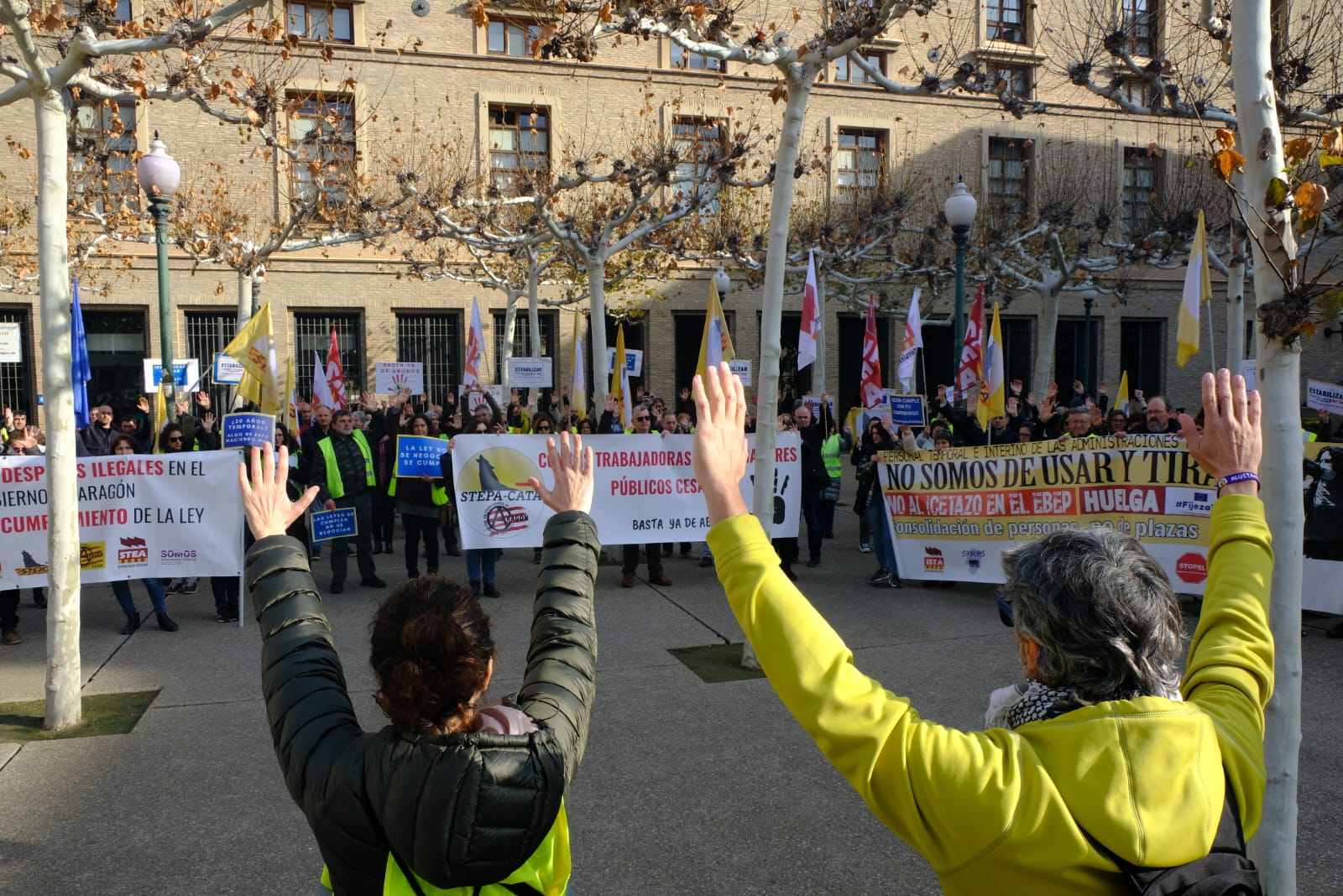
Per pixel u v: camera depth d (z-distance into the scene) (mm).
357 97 23688
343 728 1804
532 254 18281
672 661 7211
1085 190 24469
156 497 8344
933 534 9430
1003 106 9211
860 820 4543
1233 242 10750
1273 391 3158
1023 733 1444
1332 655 7211
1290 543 3113
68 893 3926
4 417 15258
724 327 11344
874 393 13859
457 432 13586
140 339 24234
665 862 4156
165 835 4441
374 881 1694
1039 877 1332
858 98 27094
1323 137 3424
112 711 6230
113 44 5863
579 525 2248
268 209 23594
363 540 10031
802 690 1464
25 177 22234
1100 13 10359
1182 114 9188
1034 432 12305
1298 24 8328
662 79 26078
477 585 9609
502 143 25734
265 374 10039
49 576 5898
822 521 11805
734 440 1677
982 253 21859
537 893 1810
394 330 25891
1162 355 31656
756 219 23578
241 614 8539
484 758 1650
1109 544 1562
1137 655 1461
